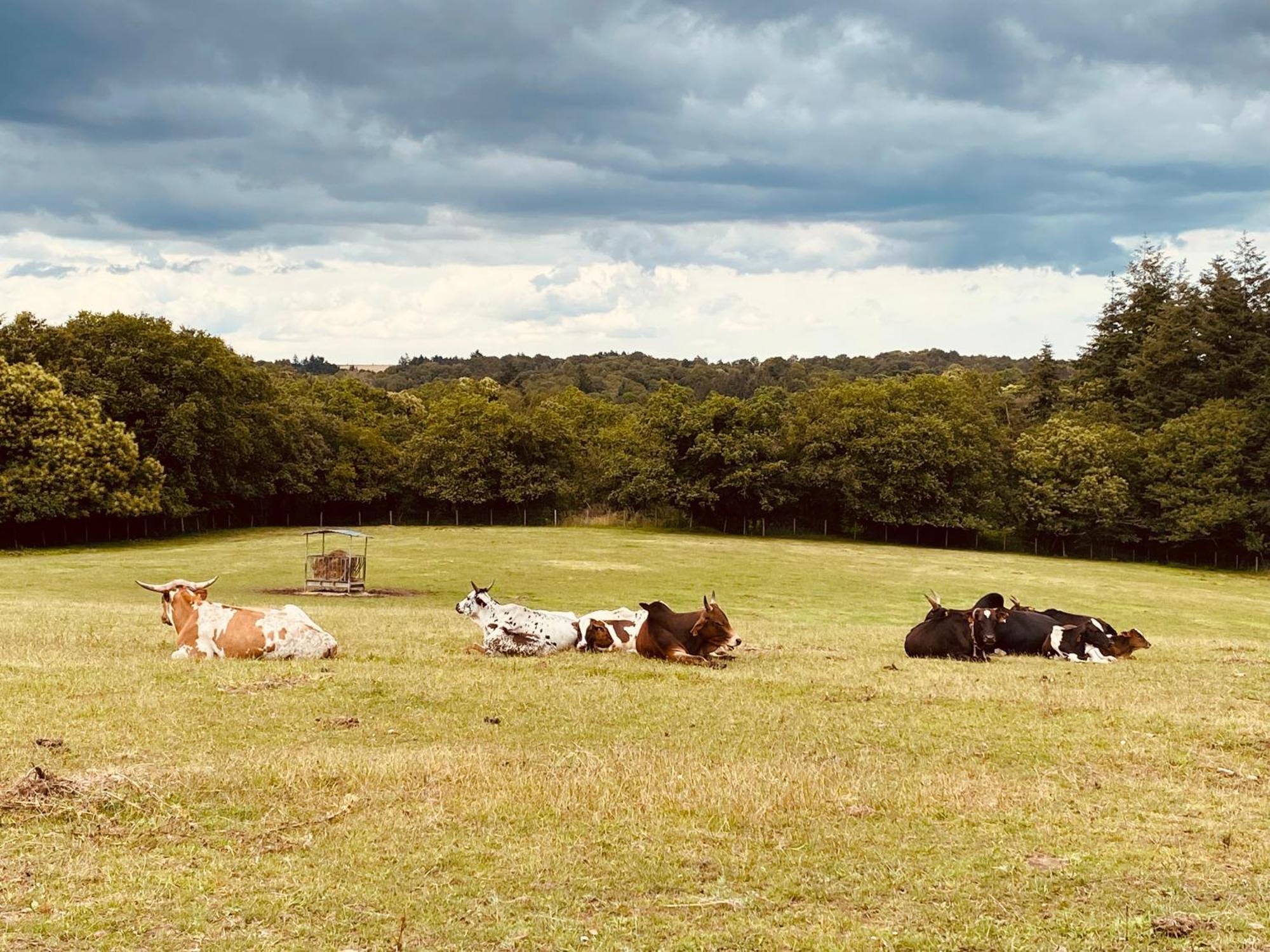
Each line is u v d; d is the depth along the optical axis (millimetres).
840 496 85688
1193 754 11422
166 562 51375
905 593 46281
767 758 10883
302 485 86000
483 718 12242
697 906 7137
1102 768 10891
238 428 76562
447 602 36625
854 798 9508
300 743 10867
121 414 70812
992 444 86875
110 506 63594
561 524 91438
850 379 171375
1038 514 82875
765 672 16141
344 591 39438
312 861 7723
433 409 100312
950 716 13078
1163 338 99250
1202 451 81438
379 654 16750
